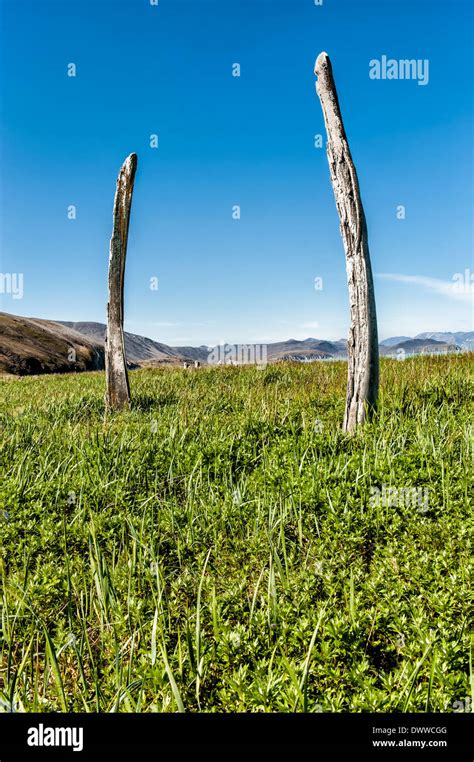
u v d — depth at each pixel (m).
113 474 6.04
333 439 6.70
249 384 12.73
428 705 2.46
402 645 3.01
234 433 7.25
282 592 3.59
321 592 3.65
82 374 22.55
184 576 3.92
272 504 4.95
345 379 12.05
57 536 4.61
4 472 6.13
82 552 4.49
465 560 3.78
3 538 4.60
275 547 4.20
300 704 2.53
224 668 2.97
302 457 5.94
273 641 3.10
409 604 3.30
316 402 9.39
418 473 5.41
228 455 6.49
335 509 4.82
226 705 2.66
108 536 4.61
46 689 2.95
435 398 8.71
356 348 7.60
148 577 3.80
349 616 3.17
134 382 14.86
